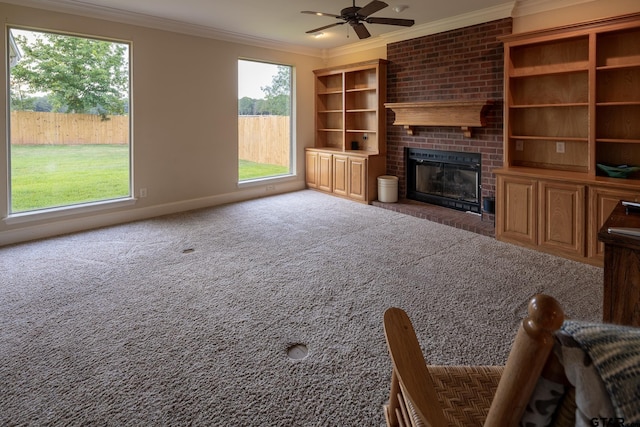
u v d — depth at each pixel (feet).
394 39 19.88
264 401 6.26
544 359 2.24
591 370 2.12
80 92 16.02
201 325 8.57
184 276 11.25
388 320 4.35
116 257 12.82
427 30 18.21
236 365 7.18
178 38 18.13
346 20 13.19
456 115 17.07
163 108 18.04
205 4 15.23
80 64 15.89
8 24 13.79
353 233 15.46
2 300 9.70
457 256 12.85
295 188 24.12
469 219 16.61
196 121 19.25
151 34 17.25
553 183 12.73
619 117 12.84
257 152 22.50
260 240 14.57
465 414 3.94
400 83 19.92
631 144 12.69
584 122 13.70
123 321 8.73
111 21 16.06
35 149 15.17
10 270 11.69
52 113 15.46
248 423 5.81
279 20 17.31
